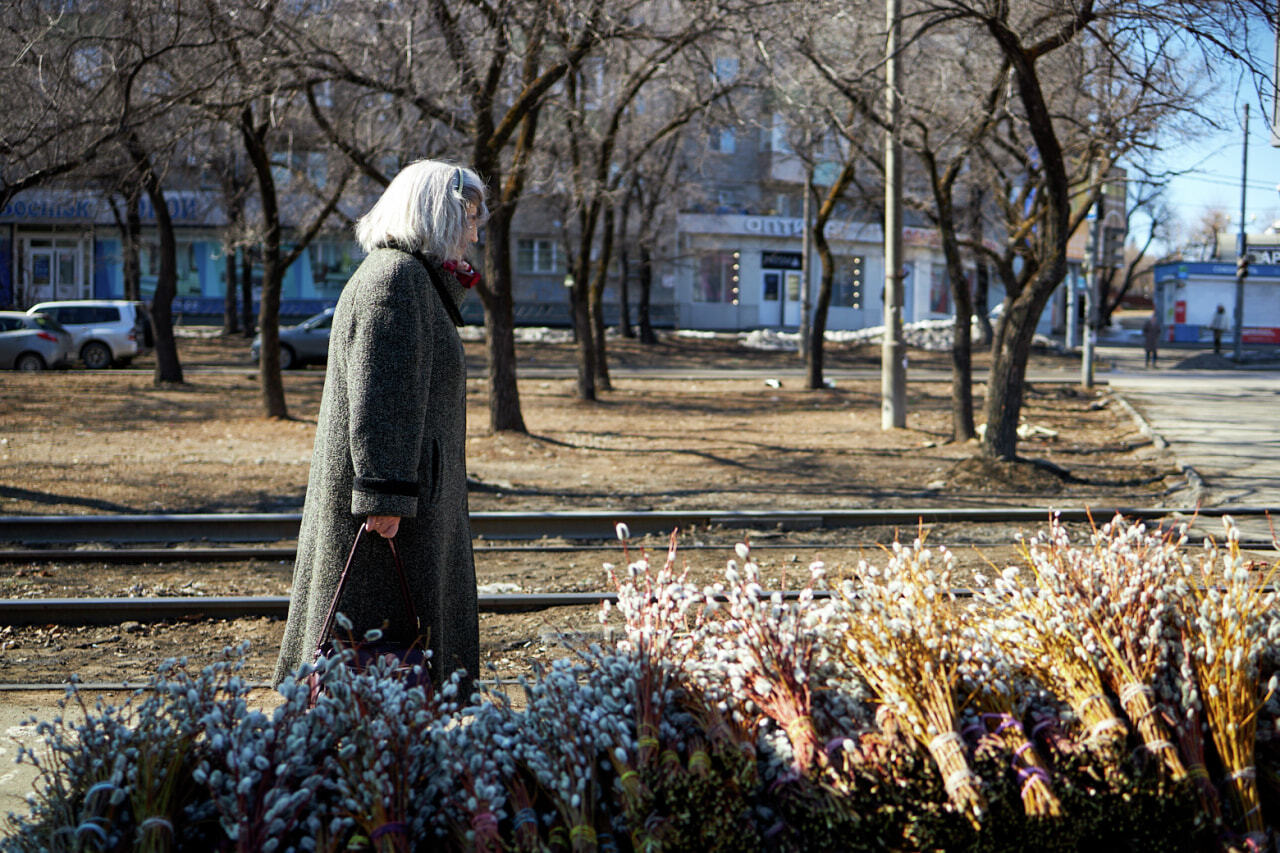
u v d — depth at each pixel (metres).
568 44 13.49
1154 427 17.59
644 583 2.91
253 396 22.30
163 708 2.57
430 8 12.89
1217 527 9.27
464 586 3.33
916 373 31.16
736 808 2.29
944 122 15.65
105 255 43.31
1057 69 14.55
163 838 2.23
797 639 2.66
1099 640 2.66
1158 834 2.28
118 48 11.23
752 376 29.80
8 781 3.39
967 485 12.28
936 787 2.34
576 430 17.98
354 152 14.38
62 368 28.17
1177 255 51.09
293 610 3.28
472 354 33.34
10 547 8.60
